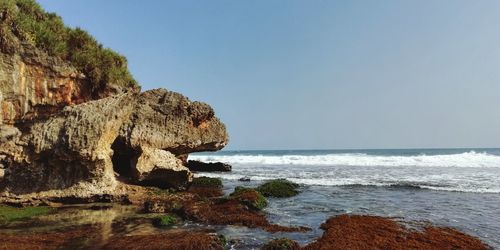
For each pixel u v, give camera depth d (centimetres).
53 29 2602
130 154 2639
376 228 1634
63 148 2116
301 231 1631
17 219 1745
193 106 2986
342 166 5462
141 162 2452
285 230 1641
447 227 1692
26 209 1941
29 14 2536
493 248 1400
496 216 1945
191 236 1463
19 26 2239
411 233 1575
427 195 2645
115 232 1541
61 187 2141
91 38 2834
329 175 4122
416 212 2048
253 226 1708
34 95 2258
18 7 2491
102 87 2666
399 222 1792
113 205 2116
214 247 1358
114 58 2980
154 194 2373
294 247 1348
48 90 2327
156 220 1734
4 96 2105
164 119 2770
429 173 4147
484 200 2433
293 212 2062
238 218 1800
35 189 2095
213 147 3123
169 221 1738
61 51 2469
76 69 2511
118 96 2483
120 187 2327
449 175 3906
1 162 2056
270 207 2206
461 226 1730
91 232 1530
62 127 2183
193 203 2114
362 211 2080
